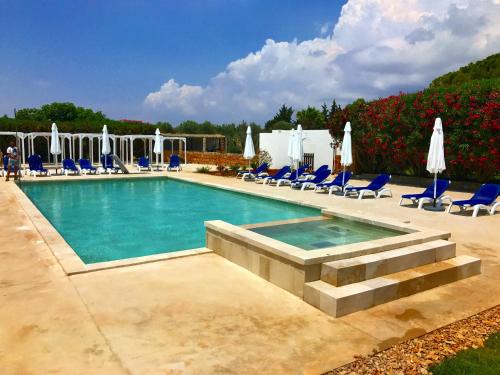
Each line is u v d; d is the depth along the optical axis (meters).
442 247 5.47
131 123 34.28
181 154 32.94
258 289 4.76
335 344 3.51
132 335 3.60
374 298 4.33
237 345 3.46
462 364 3.10
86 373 3.00
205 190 16.34
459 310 4.29
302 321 3.95
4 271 5.23
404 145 17.20
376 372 3.08
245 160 27.30
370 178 20.12
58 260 5.64
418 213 10.23
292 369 3.11
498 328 3.86
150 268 5.45
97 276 5.09
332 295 4.09
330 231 6.49
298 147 17.19
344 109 20.42
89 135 23.91
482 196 10.40
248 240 5.30
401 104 17.03
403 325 3.90
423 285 4.84
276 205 12.78
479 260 5.54
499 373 2.97
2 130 27.14
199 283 4.92
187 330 3.71
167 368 3.09
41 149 29.41
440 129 10.88
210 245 6.36
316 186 14.21
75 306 4.19
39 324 3.77
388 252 5.08
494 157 13.96
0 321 3.83
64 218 10.63
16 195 12.14
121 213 11.39
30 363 3.12
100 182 18.83
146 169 24.36
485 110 13.70
